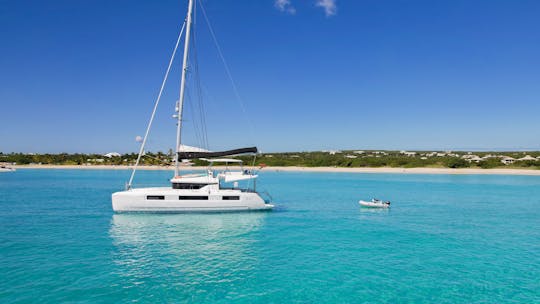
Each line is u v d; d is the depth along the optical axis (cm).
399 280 1259
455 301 1097
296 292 1149
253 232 1962
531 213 2761
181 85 2384
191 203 2331
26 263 1385
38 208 2780
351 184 5581
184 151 2394
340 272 1333
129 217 2277
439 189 4753
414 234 1977
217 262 1428
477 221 2400
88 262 1406
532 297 1128
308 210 2847
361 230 2067
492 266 1422
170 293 1127
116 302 1055
